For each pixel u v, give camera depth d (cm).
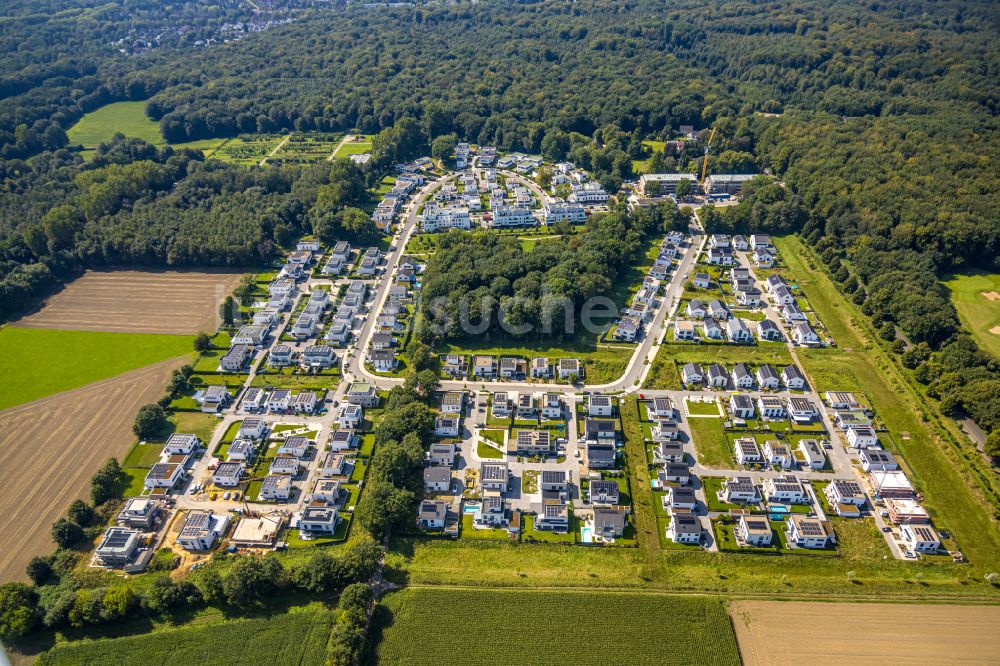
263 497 18600
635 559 16775
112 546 16750
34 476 19375
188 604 15475
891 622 14975
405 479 19000
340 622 14662
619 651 14350
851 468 19425
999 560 16512
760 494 18588
